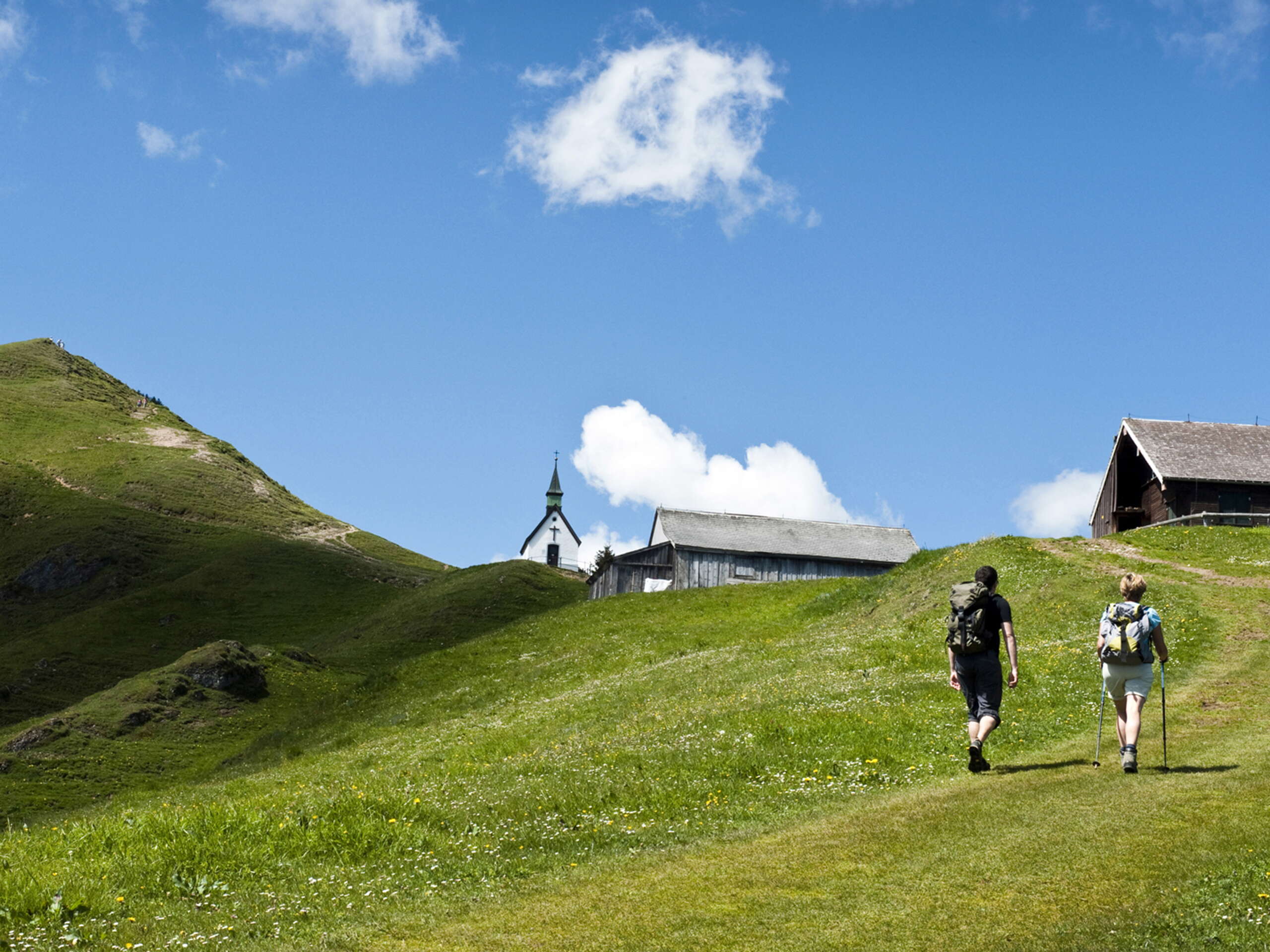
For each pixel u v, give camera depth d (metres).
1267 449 62.00
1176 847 10.09
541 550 178.25
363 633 87.81
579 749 22.88
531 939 9.27
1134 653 13.91
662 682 33.56
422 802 16.56
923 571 45.41
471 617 84.69
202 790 34.03
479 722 35.22
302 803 17.58
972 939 8.37
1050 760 15.23
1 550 136.75
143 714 56.44
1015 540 44.84
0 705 79.81
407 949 9.20
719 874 10.84
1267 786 12.12
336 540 163.50
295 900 11.14
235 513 163.50
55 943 9.85
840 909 9.34
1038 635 29.11
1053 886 9.41
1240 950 7.72
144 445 190.12
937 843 11.12
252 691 62.62
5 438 180.38
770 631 45.56
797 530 83.00
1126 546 43.12
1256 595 29.92
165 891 11.85
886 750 16.94
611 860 12.04
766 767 16.64
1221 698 18.64
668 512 81.12
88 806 45.62
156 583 130.25
